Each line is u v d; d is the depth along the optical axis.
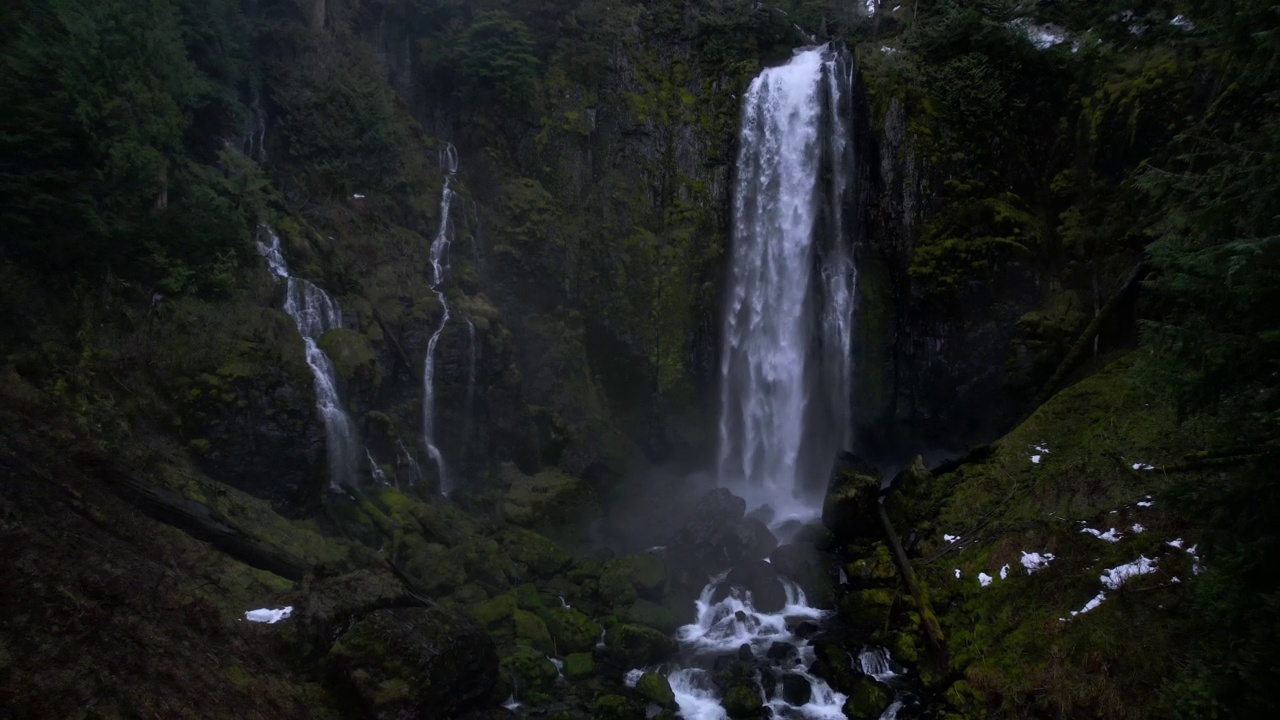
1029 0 19.16
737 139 22.05
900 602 12.73
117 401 10.53
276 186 16.02
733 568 14.84
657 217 21.59
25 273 10.40
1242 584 7.97
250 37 16.95
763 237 21.52
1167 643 9.62
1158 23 13.68
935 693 11.14
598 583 14.05
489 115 20.81
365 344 14.78
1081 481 12.39
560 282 20.30
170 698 7.34
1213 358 7.80
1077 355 16.41
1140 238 16.08
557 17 22.08
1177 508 9.07
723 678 11.55
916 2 21.53
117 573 8.16
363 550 11.91
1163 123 16.05
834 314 20.59
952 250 18.72
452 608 10.69
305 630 9.30
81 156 11.36
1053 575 11.38
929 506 14.43
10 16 10.82
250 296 13.36
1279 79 9.04
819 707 11.16
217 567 9.66
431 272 17.77
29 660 6.68
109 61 11.73
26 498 8.06
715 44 22.69
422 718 9.12
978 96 19.25
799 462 20.66
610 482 19.09
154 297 11.84
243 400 11.88
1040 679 10.15
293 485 12.23
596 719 10.50
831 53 22.19
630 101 21.89
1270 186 7.37
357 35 19.86
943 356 19.02
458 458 16.62
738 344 21.44
